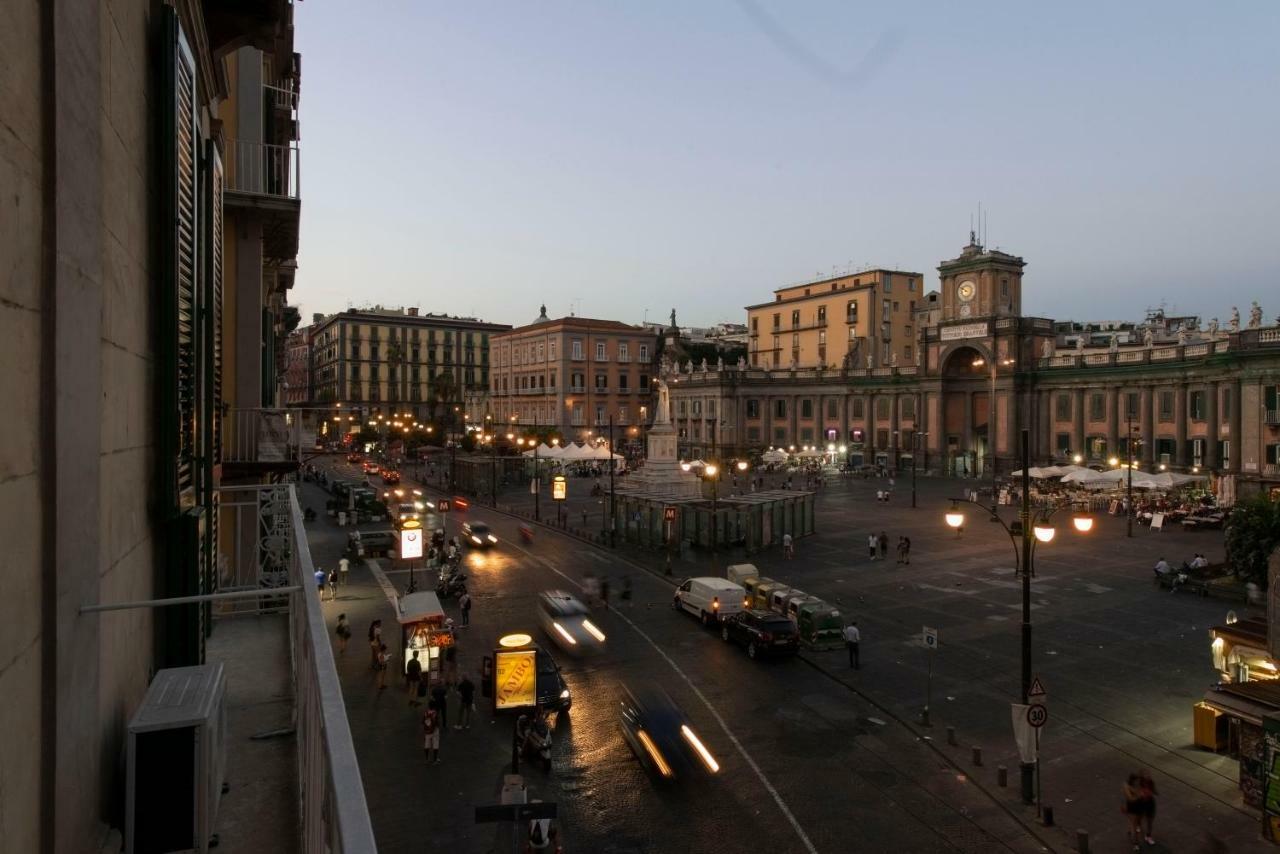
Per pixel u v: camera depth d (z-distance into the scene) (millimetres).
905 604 31656
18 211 3504
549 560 41312
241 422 17312
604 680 23016
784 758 17938
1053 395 75375
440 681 22547
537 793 16406
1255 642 19641
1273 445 54062
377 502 56375
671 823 15195
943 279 85250
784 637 24578
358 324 136625
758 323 116562
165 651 7645
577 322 111625
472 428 116500
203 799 5273
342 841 2453
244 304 18250
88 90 4535
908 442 88500
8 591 3404
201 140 9492
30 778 3717
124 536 5906
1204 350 63469
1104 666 23891
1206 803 15742
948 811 15625
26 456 3650
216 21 11445
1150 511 54531
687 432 106750
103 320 5160
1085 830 14859
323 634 4965
